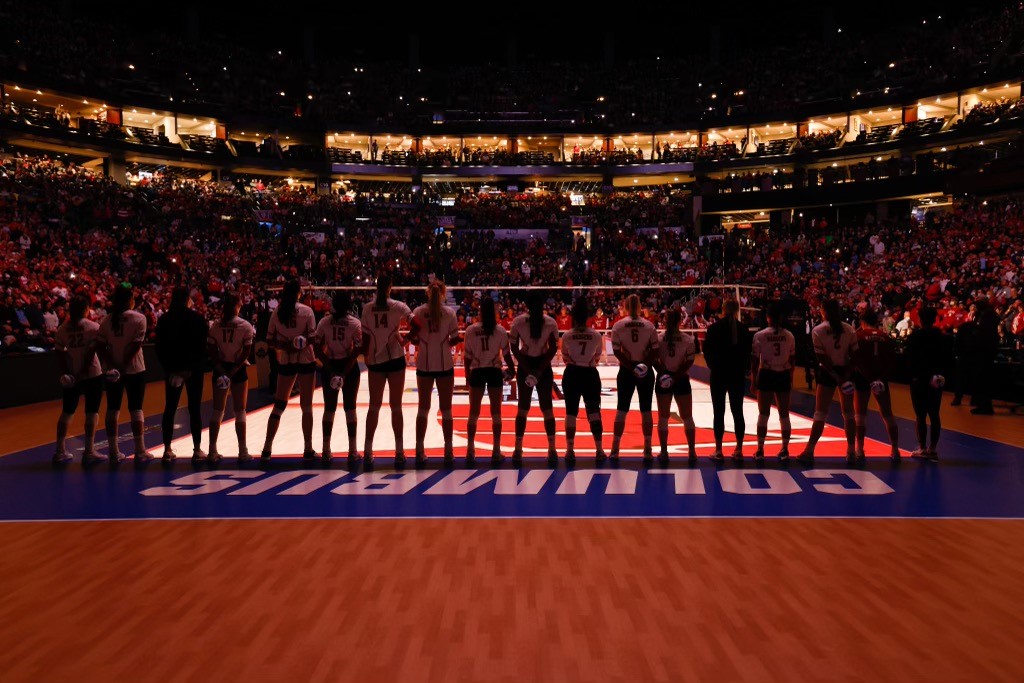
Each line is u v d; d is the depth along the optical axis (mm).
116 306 7379
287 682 2949
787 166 42594
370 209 37469
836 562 4391
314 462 7555
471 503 5824
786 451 7516
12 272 17219
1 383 12031
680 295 29000
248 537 4930
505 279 30141
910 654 3186
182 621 3549
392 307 7250
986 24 40750
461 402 12836
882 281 24312
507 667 3076
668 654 3191
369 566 4340
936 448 8203
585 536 4930
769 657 3160
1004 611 3650
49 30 38594
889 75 42938
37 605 3758
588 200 42625
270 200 37031
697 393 14352
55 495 6129
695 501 5871
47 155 36625
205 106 42188
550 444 7457
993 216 25172
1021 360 11781
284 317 7422
